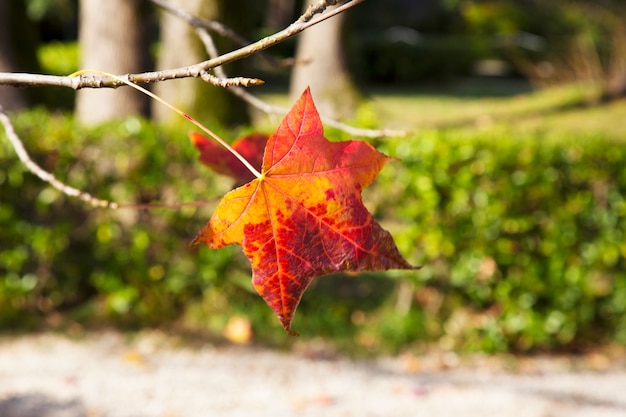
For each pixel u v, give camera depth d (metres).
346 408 4.48
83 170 5.55
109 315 5.69
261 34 21.69
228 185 5.59
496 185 5.41
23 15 10.30
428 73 23.44
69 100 11.30
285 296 1.01
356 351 5.50
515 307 5.51
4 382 4.70
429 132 5.51
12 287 5.61
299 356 5.39
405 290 5.74
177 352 5.33
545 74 17.92
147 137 5.52
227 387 4.77
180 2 7.18
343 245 1.01
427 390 4.82
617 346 5.66
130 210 5.64
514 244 5.48
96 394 4.57
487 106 16.91
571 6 18.56
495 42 24.19
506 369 5.32
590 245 5.48
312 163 1.00
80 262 5.68
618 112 15.00
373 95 19.66
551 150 5.40
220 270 5.65
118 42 7.52
